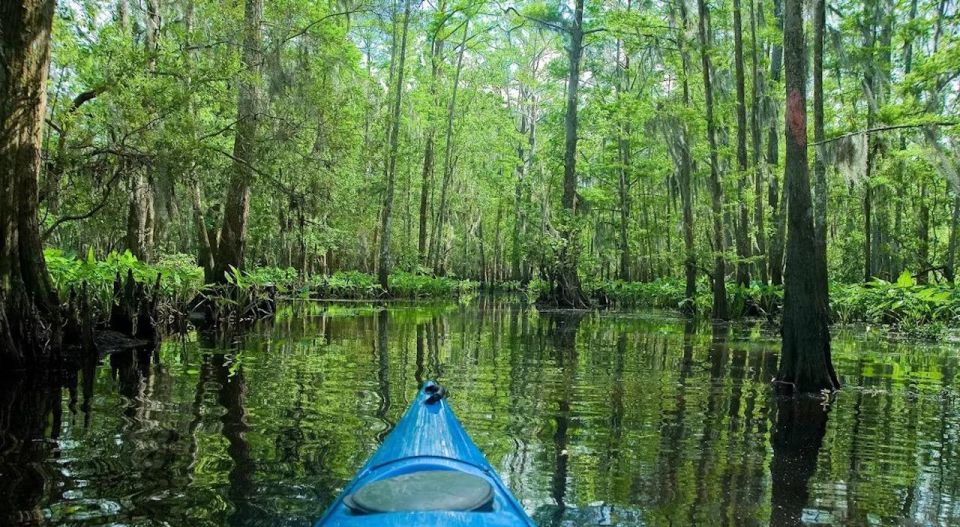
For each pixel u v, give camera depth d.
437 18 30.47
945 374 8.97
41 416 5.74
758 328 16.08
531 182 31.61
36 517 3.55
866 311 18.77
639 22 20.08
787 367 7.82
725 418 6.15
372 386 7.44
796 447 5.18
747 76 22.81
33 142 8.20
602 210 29.84
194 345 10.84
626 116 22.30
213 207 20.86
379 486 2.68
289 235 25.64
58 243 19.64
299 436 5.23
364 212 29.92
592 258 26.73
